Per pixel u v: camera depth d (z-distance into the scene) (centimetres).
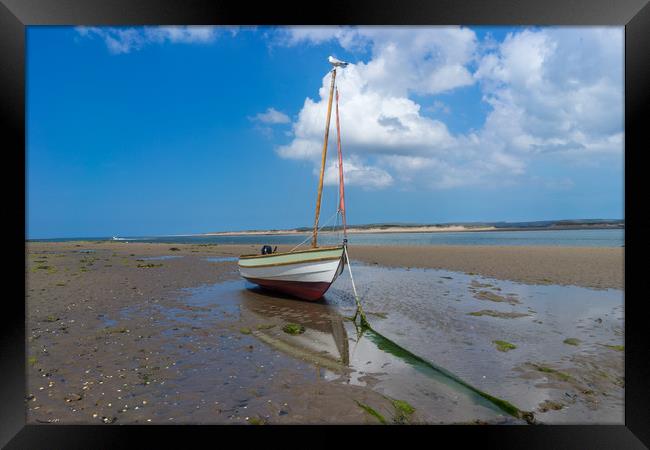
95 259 2484
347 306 1034
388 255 2636
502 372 572
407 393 496
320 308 1010
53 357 617
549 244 3431
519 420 433
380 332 782
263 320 877
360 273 1731
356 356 639
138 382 525
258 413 439
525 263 1939
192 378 541
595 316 911
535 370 580
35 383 516
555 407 462
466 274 1655
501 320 875
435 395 492
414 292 1235
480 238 5278
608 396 494
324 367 587
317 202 1166
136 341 709
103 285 1352
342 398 478
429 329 805
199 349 668
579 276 1510
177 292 1240
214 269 1950
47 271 1720
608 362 612
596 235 5194
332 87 1132
